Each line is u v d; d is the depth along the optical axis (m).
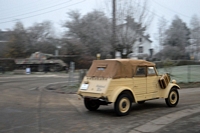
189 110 10.22
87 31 44.84
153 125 8.16
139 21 17.77
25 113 10.13
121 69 9.53
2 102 12.82
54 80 26.31
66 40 45.38
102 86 9.26
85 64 42.34
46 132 7.56
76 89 17.66
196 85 18.14
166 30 54.12
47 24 55.84
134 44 19.50
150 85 10.41
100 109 10.89
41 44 52.38
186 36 55.81
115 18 17.34
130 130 7.70
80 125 8.30
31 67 40.16
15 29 49.34
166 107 11.01
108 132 7.54
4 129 7.88
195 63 27.45
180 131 7.30
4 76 32.34
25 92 17.03
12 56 46.91
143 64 10.23
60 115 9.75
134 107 11.09
